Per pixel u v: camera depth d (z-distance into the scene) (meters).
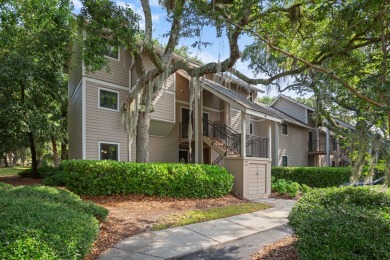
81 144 12.37
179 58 14.98
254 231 6.78
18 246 2.99
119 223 6.82
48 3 12.89
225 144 14.53
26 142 17.28
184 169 10.50
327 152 22.09
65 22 13.09
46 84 14.20
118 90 13.42
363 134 4.20
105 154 12.80
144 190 9.91
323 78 4.74
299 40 7.78
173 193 10.21
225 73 11.59
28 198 5.18
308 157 25.23
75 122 14.52
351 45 5.20
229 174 11.81
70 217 4.36
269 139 13.94
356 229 3.68
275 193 13.61
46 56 13.36
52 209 4.61
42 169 18.84
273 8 6.92
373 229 3.66
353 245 3.49
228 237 6.20
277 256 5.00
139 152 11.38
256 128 20.89
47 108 17.95
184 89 16.31
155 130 14.33
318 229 3.83
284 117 20.70
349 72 4.56
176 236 6.12
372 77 3.88
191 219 7.45
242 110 12.20
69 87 17.03
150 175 9.95
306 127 23.28
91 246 4.52
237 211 8.88
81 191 9.58
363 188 6.01
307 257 3.71
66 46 13.79
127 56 13.94
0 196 5.19
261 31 7.36
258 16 6.71
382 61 4.08
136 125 11.25
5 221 3.56
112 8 9.38
